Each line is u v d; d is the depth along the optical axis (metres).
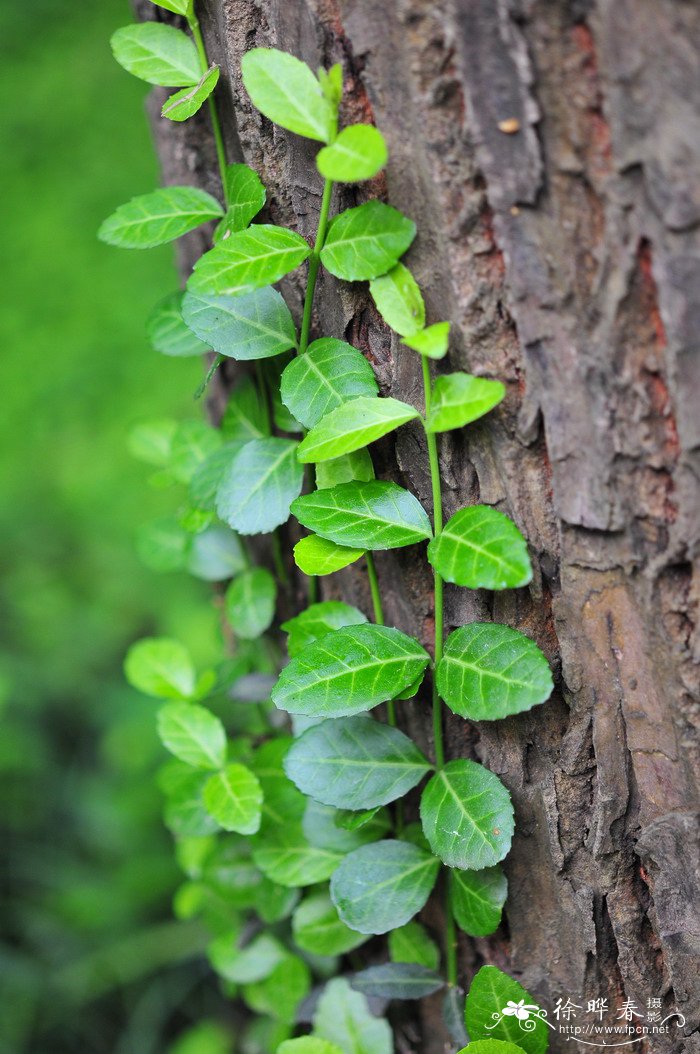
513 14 0.53
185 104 0.58
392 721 0.61
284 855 0.62
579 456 0.55
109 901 0.96
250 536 0.65
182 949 0.92
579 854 0.58
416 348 0.55
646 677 0.56
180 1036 0.90
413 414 0.56
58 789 1.05
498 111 0.54
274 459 0.60
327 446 0.56
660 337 0.54
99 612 1.20
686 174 0.52
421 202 0.55
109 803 1.02
